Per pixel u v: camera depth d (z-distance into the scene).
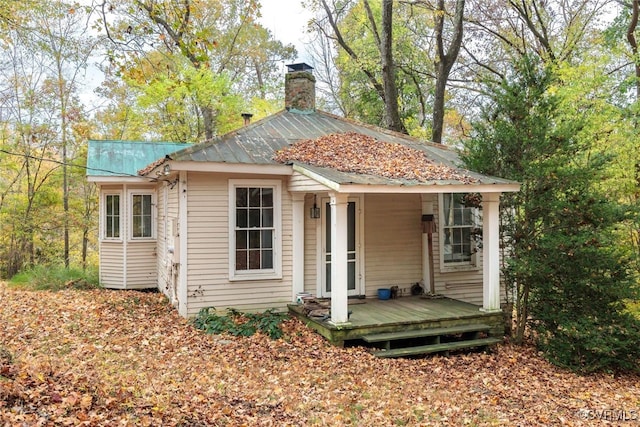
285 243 10.11
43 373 5.04
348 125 12.95
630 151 11.73
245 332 8.59
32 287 13.76
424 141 12.54
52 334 7.87
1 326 8.08
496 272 9.38
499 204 9.61
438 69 18.75
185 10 9.09
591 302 8.89
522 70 9.59
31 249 21.09
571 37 19.00
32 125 20.05
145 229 14.47
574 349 8.79
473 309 9.54
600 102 12.48
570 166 9.01
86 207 22.48
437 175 9.22
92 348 7.16
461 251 11.66
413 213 11.20
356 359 7.71
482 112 10.11
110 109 23.56
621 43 15.00
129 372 6.01
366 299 10.61
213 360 7.27
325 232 10.58
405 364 7.83
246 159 9.35
